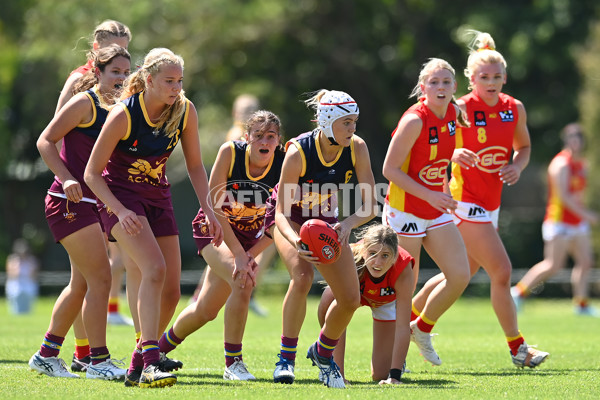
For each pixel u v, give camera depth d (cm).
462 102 2581
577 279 5012
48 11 8900
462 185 2552
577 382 2052
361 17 8875
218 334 3447
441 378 2175
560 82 8419
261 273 4522
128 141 1991
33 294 5991
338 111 1994
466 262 2369
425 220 2378
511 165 2578
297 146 2059
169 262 2108
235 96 8494
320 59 9006
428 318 2414
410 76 8881
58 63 8844
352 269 2012
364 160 2111
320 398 1742
